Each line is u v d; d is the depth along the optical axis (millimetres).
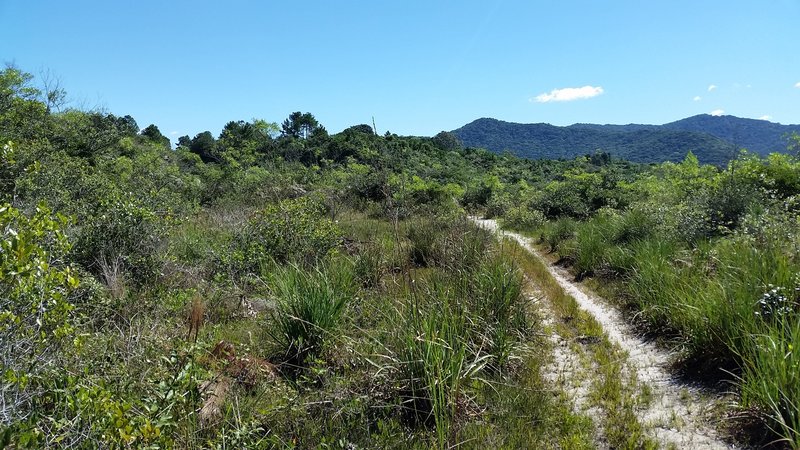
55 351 3324
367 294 6570
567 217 19109
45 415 2770
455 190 25500
